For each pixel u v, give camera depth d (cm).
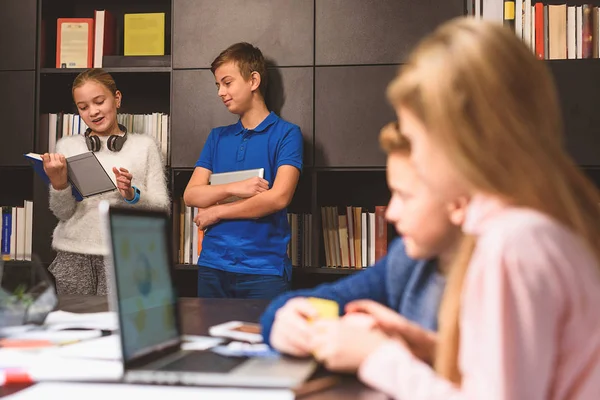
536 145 63
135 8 337
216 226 262
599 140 277
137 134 275
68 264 252
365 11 290
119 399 70
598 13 279
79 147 268
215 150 278
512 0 282
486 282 59
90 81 266
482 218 64
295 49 292
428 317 99
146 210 97
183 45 298
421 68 66
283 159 260
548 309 57
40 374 79
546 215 62
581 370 61
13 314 109
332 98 290
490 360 58
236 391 73
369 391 75
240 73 267
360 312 92
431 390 65
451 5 286
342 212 323
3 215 308
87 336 107
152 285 93
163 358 91
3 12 310
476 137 62
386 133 83
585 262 60
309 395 74
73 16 339
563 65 278
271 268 256
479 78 62
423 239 77
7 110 308
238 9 296
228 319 132
